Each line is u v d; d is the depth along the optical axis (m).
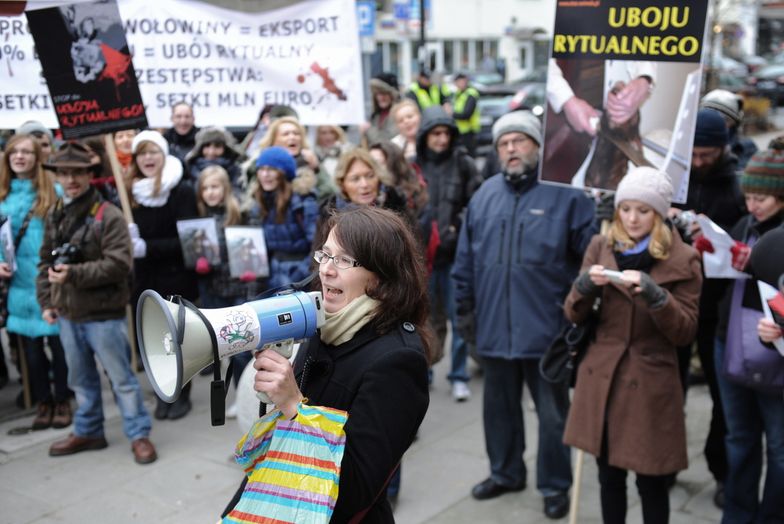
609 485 3.24
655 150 3.53
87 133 4.18
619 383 3.13
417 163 5.47
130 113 4.21
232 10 5.04
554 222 3.79
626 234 3.16
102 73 4.14
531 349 3.79
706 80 16.62
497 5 30.06
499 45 30.44
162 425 4.92
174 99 5.07
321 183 5.18
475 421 5.01
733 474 3.49
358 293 1.87
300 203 4.63
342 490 1.75
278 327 1.72
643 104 3.53
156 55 5.00
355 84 5.19
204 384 5.62
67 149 4.15
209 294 5.16
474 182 5.39
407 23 18.59
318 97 5.18
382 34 25.72
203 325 1.64
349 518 1.82
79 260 4.20
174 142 6.25
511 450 4.02
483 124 17.05
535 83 19.94
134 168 5.13
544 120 3.70
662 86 3.49
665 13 3.44
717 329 3.48
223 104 5.12
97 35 4.11
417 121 6.14
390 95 7.65
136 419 4.41
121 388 4.38
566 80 3.64
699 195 3.98
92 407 4.50
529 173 3.85
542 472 3.85
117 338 4.32
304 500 1.70
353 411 1.78
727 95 4.88
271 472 1.73
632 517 3.80
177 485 4.15
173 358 1.72
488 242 3.91
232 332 1.66
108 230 4.20
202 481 4.19
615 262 3.18
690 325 3.04
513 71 30.70
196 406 5.23
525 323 3.80
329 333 1.87
